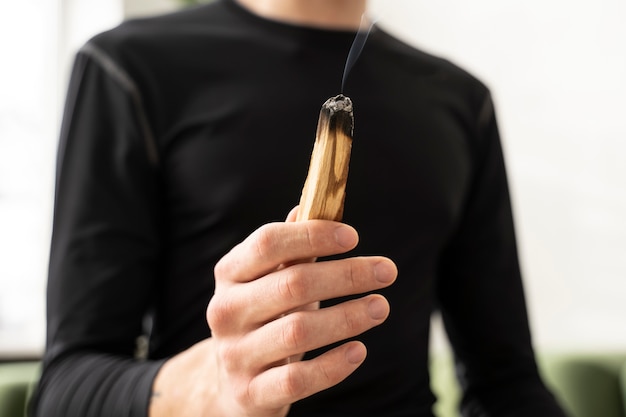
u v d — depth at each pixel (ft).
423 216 2.38
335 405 2.16
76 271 2.13
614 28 5.91
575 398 3.89
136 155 2.23
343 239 1.33
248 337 1.41
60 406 1.90
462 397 2.74
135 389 1.78
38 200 5.52
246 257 1.39
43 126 5.57
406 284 2.34
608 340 5.82
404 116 2.42
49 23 5.57
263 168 2.22
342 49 2.40
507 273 2.68
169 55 2.31
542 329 5.99
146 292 2.21
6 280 5.39
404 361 2.30
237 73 2.32
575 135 6.01
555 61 6.08
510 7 6.20
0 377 3.25
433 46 6.38
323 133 1.30
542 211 6.07
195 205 2.22
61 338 2.08
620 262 5.83
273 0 2.45
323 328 1.37
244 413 1.45
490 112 2.73
